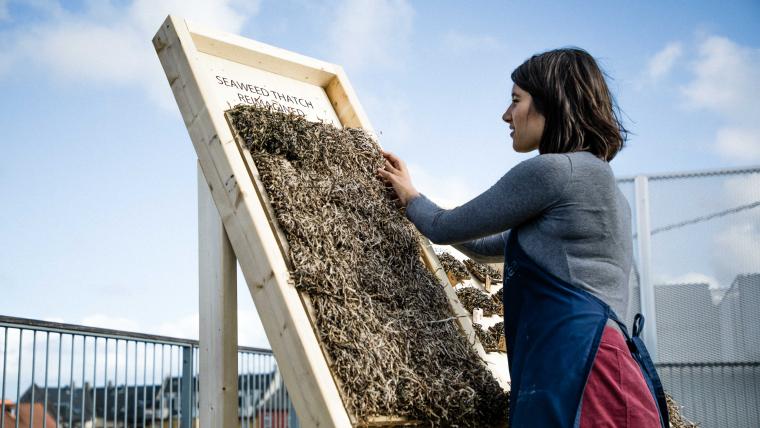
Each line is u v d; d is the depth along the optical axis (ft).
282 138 6.71
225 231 7.02
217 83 7.15
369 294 6.53
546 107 5.99
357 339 5.98
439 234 6.29
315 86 8.43
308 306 5.96
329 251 6.38
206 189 7.22
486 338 8.62
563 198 5.51
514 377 5.49
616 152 5.99
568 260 5.47
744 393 17.44
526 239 5.72
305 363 5.61
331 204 6.79
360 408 5.63
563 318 5.27
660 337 18.06
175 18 6.93
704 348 17.80
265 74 7.85
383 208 7.29
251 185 6.30
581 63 5.98
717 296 17.93
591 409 4.94
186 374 14.26
